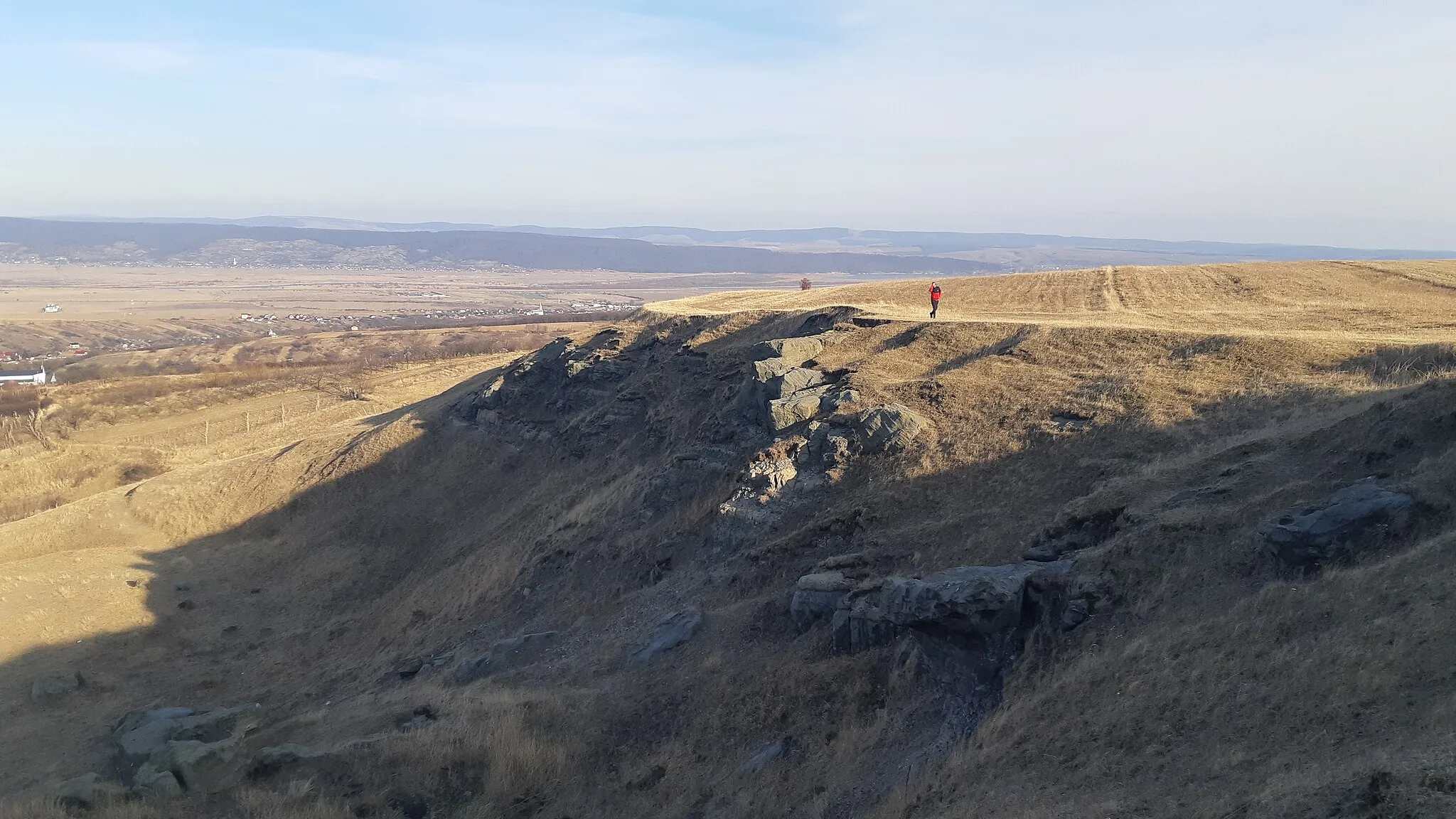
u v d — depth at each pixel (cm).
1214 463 2319
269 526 5803
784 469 3450
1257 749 1263
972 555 2464
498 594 4194
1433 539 1513
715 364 5212
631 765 2311
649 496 4106
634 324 6788
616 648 3042
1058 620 1908
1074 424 2981
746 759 2166
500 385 6594
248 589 5112
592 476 5131
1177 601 1773
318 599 5003
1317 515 1688
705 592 3178
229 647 4400
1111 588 1886
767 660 2512
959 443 3138
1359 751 1131
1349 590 1495
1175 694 1490
